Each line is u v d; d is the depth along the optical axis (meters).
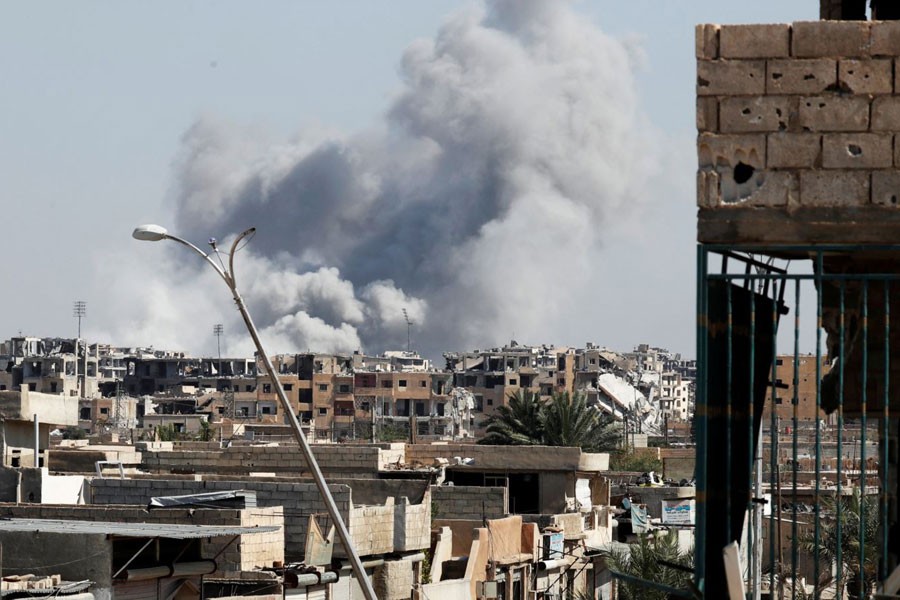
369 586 60.06
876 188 34.56
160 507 93.50
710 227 35.19
